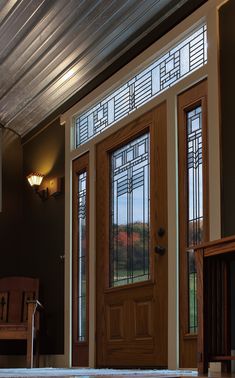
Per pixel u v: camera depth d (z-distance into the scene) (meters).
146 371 3.77
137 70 5.00
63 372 3.90
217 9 4.09
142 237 4.77
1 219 6.91
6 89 6.21
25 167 7.02
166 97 4.57
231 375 2.94
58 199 6.21
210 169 3.99
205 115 4.14
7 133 7.08
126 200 5.04
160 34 4.75
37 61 5.63
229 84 3.93
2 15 4.97
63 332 5.82
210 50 4.11
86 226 5.63
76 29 5.06
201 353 3.14
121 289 4.95
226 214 3.82
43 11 4.89
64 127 6.20
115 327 4.99
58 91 6.07
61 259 6.02
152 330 4.50
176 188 4.36
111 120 5.41
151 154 4.71
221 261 3.32
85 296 5.57
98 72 5.58
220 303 3.28
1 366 6.59
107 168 5.36
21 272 6.84
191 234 4.19
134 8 4.64
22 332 5.40
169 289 4.32
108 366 5.03
